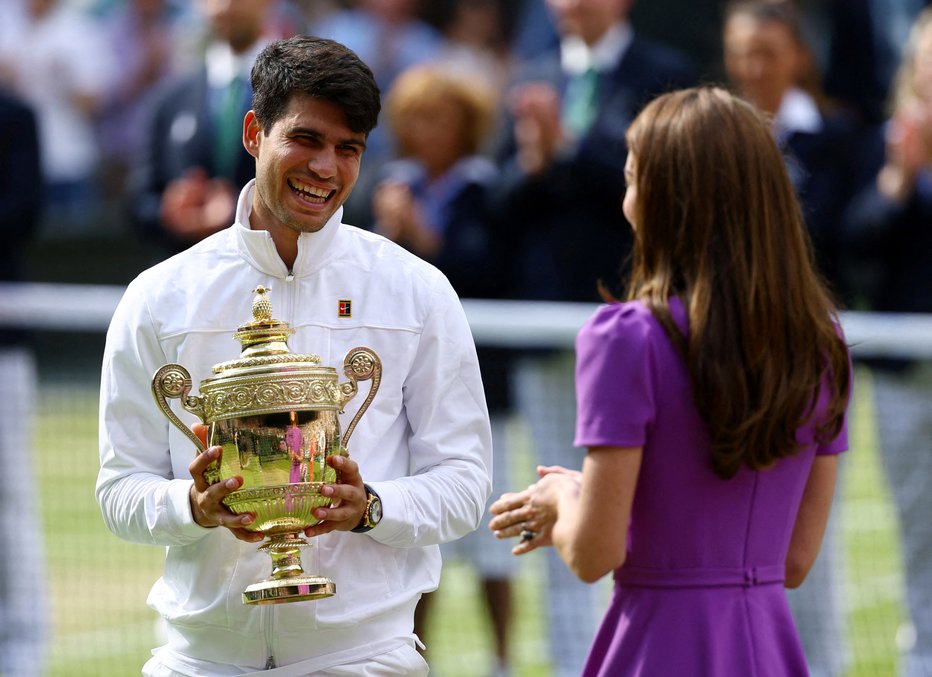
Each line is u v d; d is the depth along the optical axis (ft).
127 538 34.22
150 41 158.51
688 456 33.09
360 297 34.30
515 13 133.28
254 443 31.27
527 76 72.18
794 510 34.55
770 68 67.15
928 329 62.18
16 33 157.48
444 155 70.85
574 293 67.87
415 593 34.73
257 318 32.42
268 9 72.64
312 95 32.35
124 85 159.12
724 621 33.24
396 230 69.10
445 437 34.63
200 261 34.22
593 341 33.35
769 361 32.65
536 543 36.65
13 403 66.74
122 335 34.04
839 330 34.40
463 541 64.34
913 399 62.23
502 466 64.08
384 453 34.32
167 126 73.15
